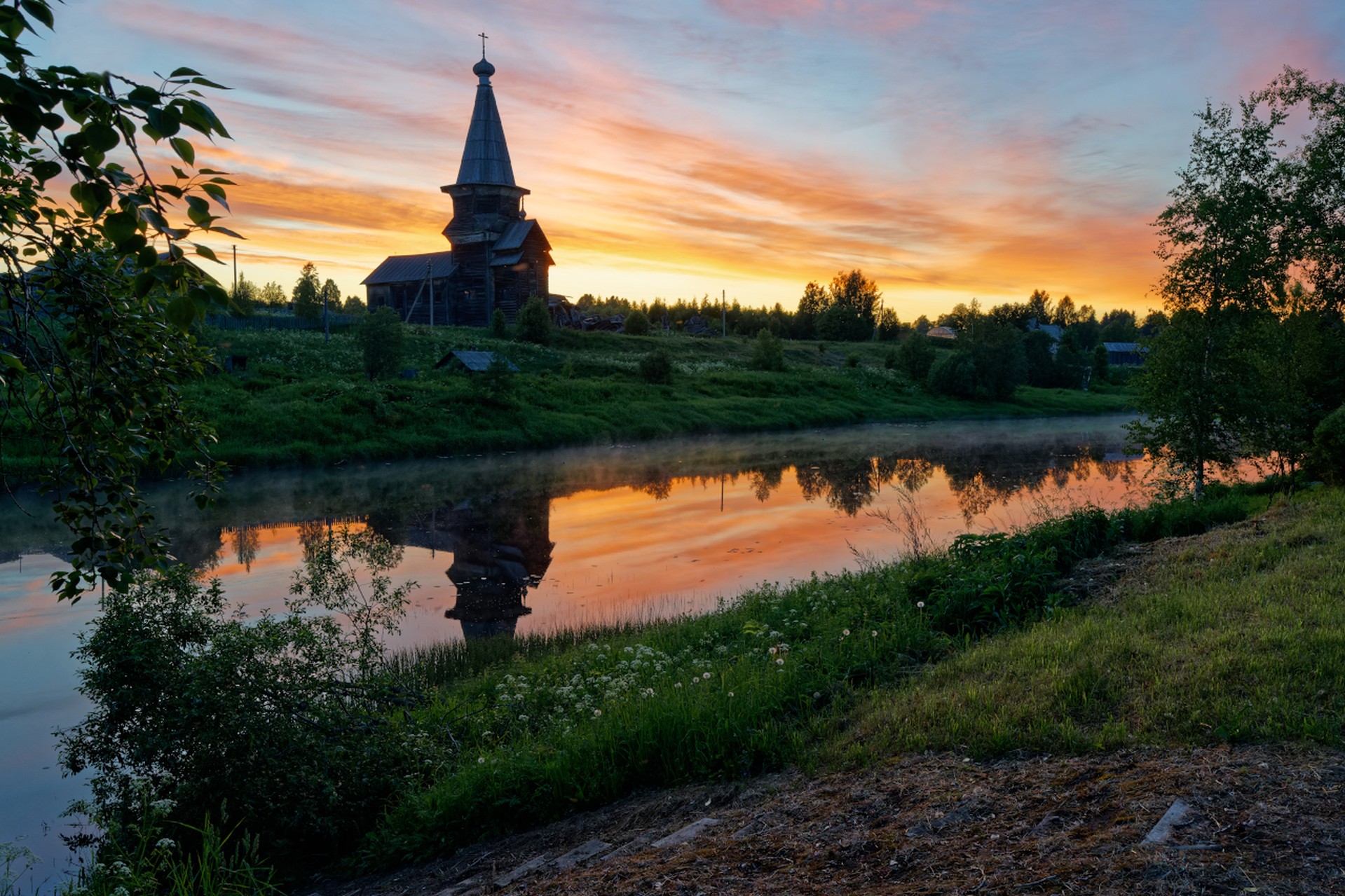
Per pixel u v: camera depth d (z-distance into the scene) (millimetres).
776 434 55250
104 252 3520
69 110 2588
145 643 7094
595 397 56344
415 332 71125
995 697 6316
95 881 5469
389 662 11891
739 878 4133
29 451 27797
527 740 7676
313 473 34844
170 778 7129
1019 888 3441
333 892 6098
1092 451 44125
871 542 20703
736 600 14336
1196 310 19547
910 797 4879
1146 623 7684
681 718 6844
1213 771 4391
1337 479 15797
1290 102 22250
